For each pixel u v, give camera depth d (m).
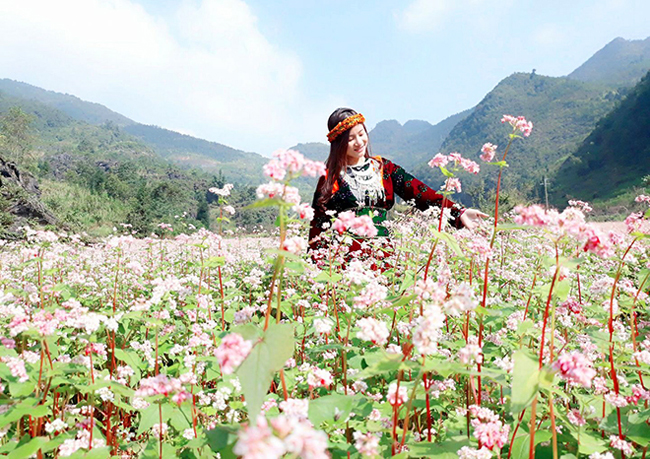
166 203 85.25
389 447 2.46
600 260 5.95
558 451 2.59
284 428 1.21
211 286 6.04
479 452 2.06
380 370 1.95
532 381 1.81
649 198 4.67
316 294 4.38
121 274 6.67
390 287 4.54
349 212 2.36
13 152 99.00
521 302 4.70
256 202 2.06
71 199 64.50
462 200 121.38
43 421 2.79
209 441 2.00
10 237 13.07
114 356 3.55
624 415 2.62
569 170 167.38
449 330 3.95
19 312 2.75
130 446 3.01
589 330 3.10
